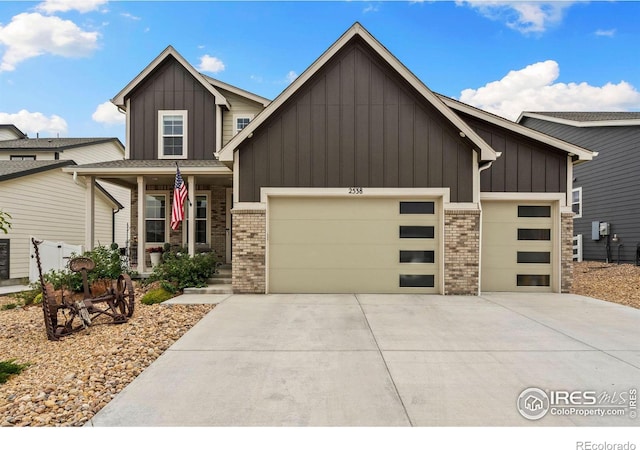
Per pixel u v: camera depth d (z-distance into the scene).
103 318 7.11
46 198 14.65
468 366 4.54
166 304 7.95
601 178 15.24
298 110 9.16
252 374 4.30
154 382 4.09
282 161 9.14
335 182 9.12
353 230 9.30
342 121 9.14
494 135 9.85
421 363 4.64
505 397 3.75
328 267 9.27
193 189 10.84
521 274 9.84
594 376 4.25
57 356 5.04
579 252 16.31
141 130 12.94
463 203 9.07
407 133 9.13
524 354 4.95
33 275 13.38
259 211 9.12
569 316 7.00
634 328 6.18
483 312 7.29
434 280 9.24
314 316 6.94
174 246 12.73
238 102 13.41
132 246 13.09
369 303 8.08
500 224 9.85
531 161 9.79
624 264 13.89
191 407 3.54
